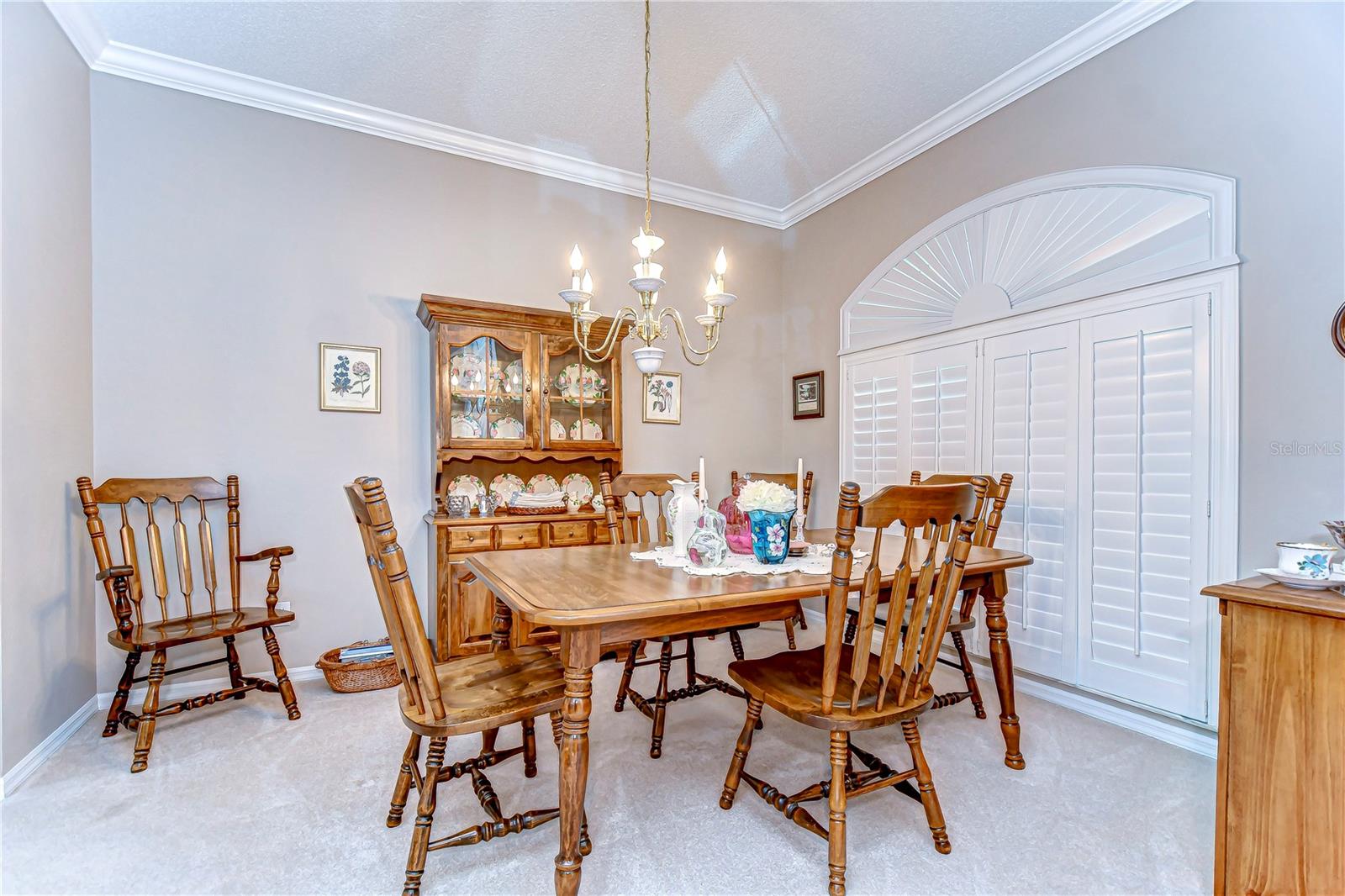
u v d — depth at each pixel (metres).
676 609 1.34
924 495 1.38
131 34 2.32
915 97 2.80
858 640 1.38
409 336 3.00
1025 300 2.65
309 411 2.77
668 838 1.56
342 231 2.86
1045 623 2.55
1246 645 1.26
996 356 2.76
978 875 1.42
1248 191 1.96
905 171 3.26
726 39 2.39
